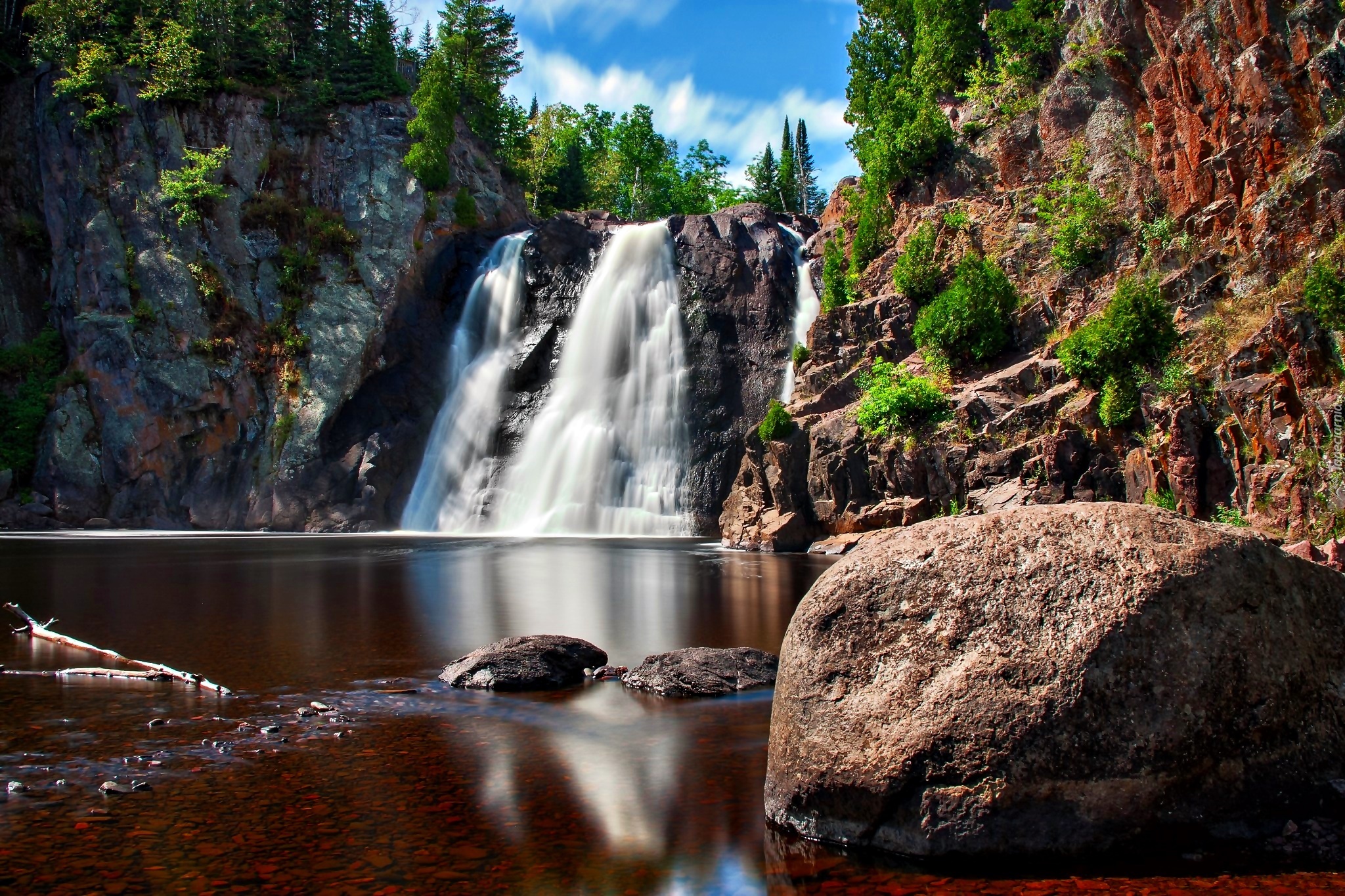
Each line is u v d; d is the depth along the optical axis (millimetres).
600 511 45062
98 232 46219
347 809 5461
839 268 41219
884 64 52562
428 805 5555
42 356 46812
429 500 48281
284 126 52594
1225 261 22781
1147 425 22578
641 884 4402
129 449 44219
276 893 4199
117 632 12688
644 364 48531
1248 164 22922
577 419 48219
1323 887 4207
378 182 52500
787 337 47062
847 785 4977
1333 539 14383
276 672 9930
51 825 5117
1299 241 20344
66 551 29000
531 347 50438
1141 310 22859
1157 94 27203
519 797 5742
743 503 32562
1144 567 4883
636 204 90438
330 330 48719
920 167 38562
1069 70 32719
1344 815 4672
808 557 27172
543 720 7836
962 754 4766
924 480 27625
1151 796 4621
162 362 45438
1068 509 5344
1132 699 4688
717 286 48750
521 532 45594
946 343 29484
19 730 7348
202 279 47250
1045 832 4645
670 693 8844
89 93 48000
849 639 5328
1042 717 4691
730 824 5297
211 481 45938
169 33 49906
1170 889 4250
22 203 50406
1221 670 4758
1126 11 30922
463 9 69438
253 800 5613
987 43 44250
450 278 54312
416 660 10617
